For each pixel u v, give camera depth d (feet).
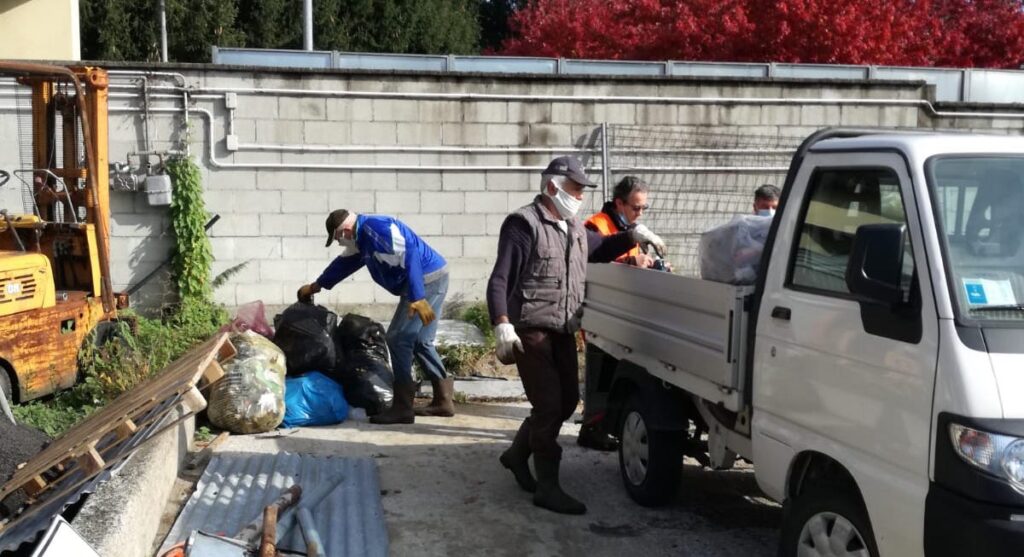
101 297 27.17
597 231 22.94
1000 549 10.77
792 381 14.35
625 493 20.35
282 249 34.96
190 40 74.49
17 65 25.32
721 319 16.02
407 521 18.39
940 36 57.77
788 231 15.06
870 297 12.30
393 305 35.94
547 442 18.97
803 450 14.02
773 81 37.35
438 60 38.75
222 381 23.58
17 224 26.43
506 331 18.13
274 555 14.79
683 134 37.06
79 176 27.32
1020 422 11.04
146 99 33.30
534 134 36.09
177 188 33.42
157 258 34.12
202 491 18.90
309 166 34.73
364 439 23.82
